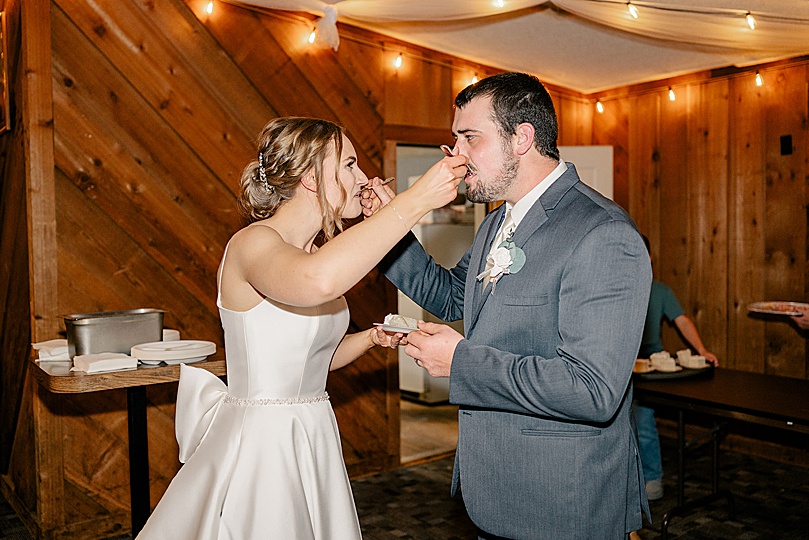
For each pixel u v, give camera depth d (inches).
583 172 193.9
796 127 169.5
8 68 134.4
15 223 136.1
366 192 77.9
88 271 128.6
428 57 174.9
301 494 69.9
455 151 69.4
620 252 60.8
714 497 134.2
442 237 233.1
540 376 59.3
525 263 65.8
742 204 180.7
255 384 71.5
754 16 138.2
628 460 66.5
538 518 64.2
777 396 116.9
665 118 195.9
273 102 149.7
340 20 155.6
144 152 133.8
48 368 93.9
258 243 65.7
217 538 67.1
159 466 136.9
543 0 140.4
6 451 152.9
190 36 138.3
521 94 66.7
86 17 126.8
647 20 146.2
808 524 134.7
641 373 129.3
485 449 66.9
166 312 137.3
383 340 80.7
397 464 171.9
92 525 130.2
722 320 185.8
